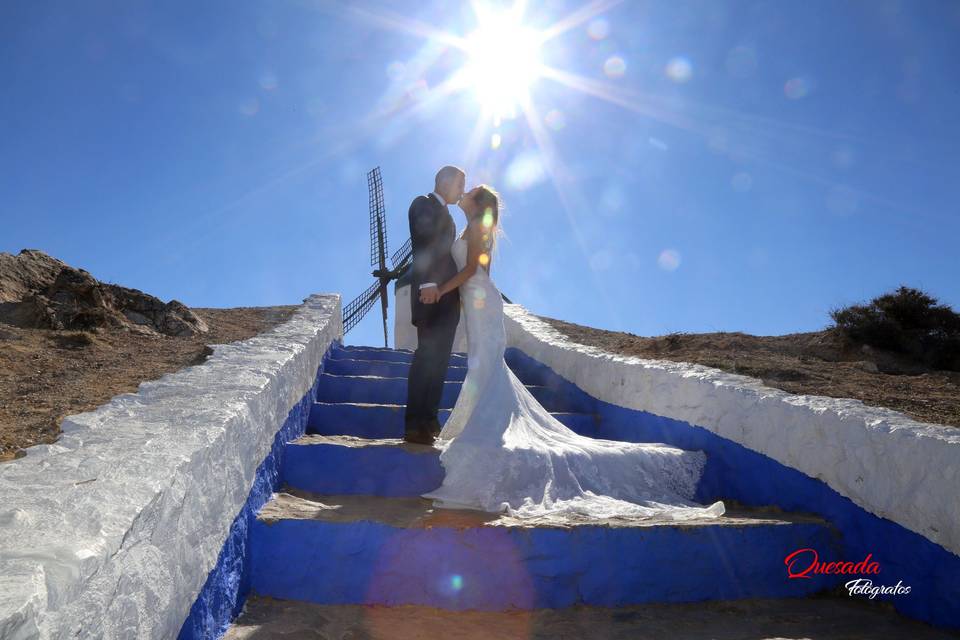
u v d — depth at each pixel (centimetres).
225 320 834
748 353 737
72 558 144
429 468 416
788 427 402
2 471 204
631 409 546
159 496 194
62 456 221
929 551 317
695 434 472
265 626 283
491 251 480
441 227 464
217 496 259
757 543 352
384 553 320
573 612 321
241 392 334
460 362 751
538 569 325
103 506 176
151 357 550
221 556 267
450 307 467
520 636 293
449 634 291
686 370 510
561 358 689
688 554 342
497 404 446
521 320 902
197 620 237
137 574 176
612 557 333
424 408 457
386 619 303
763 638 297
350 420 528
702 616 323
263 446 351
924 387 543
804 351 816
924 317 841
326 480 410
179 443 242
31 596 122
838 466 369
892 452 339
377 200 2275
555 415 567
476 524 335
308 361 524
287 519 322
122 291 752
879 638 299
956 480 305
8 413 358
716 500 445
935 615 312
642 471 434
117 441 242
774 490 408
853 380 566
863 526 352
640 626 308
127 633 168
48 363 504
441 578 320
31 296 666
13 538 151
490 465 399
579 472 417
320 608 309
